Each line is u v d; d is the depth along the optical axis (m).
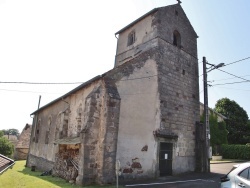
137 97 13.94
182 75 17.48
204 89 17.33
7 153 40.66
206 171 16.45
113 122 12.02
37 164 21.64
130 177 12.61
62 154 14.72
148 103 14.46
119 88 13.16
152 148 13.95
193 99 17.97
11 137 81.38
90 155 11.51
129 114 13.32
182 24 18.89
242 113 40.12
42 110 24.17
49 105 21.73
